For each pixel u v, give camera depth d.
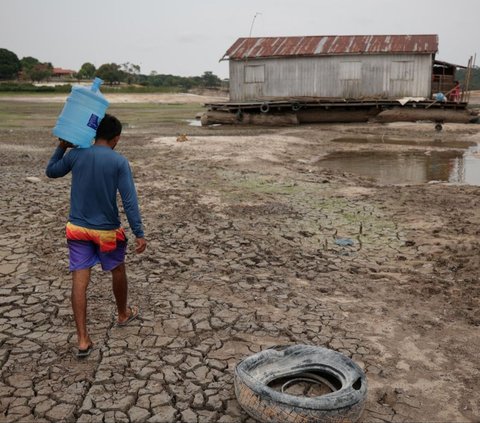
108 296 5.30
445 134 26.00
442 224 8.58
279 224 8.45
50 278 5.80
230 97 34.22
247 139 21.47
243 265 6.48
